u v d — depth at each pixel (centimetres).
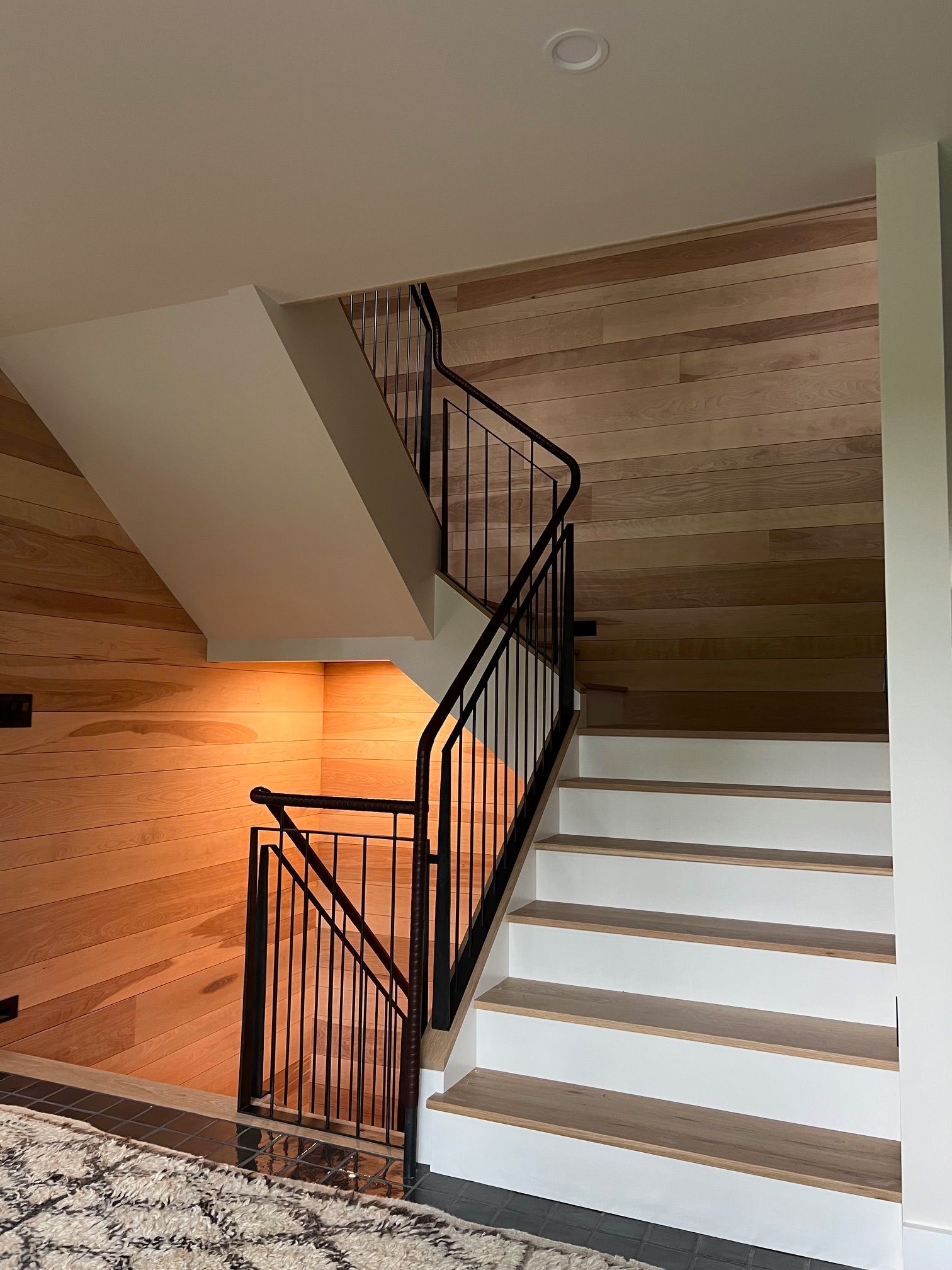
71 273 288
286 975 516
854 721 454
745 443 487
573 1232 220
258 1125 275
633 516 506
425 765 259
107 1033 397
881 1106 230
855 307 473
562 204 244
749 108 202
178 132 214
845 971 256
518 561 534
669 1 169
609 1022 256
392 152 221
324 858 542
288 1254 203
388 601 398
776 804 312
